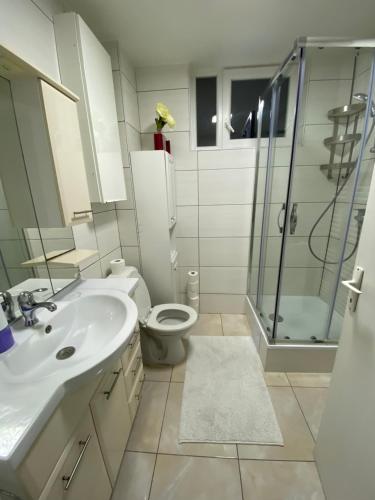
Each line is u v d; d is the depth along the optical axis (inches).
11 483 18.8
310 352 61.9
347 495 32.0
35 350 31.6
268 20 54.5
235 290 93.7
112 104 56.7
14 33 34.8
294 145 57.1
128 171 68.7
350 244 65.3
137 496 39.0
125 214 73.0
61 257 44.7
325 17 53.9
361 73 57.8
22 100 31.4
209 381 62.1
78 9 49.3
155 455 45.0
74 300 41.5
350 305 32.3
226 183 81.9
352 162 66.1
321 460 40.2
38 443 20.7
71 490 25.8
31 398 21.4
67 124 36.5
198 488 39.9
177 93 73.8
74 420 26.5
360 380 30.1
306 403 55.2
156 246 75.0
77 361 32.9
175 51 65.5
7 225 33.6
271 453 44.9
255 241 83.7
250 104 78.0
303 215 71.8
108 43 60.4
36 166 33.7
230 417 52.1
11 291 34.5
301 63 51.5
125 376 44.0
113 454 37.9
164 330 62.2
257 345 73.3
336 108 61.4
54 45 43.7
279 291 64.3
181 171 81.3
